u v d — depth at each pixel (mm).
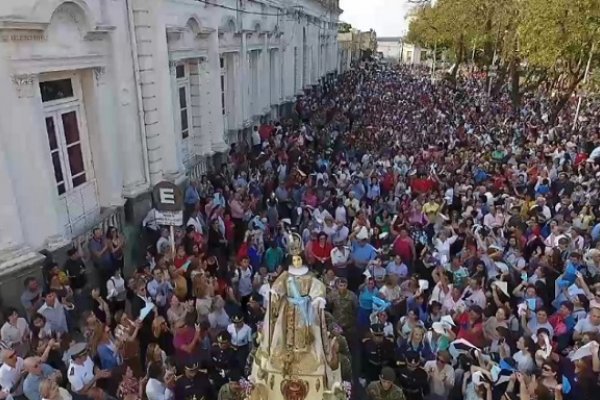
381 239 11312
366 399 7242
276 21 26203
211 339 8141
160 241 10438
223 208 12547
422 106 29297
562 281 9188
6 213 8523
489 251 9906
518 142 19781
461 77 48969
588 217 11602
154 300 8820
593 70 23500
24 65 8695
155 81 12930
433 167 15078
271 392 5828
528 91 32125
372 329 7836
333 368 6066
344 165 15602
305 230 11320
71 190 10602
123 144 12023
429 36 49500
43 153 9289
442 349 7328
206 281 8930
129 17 11828
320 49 44219
